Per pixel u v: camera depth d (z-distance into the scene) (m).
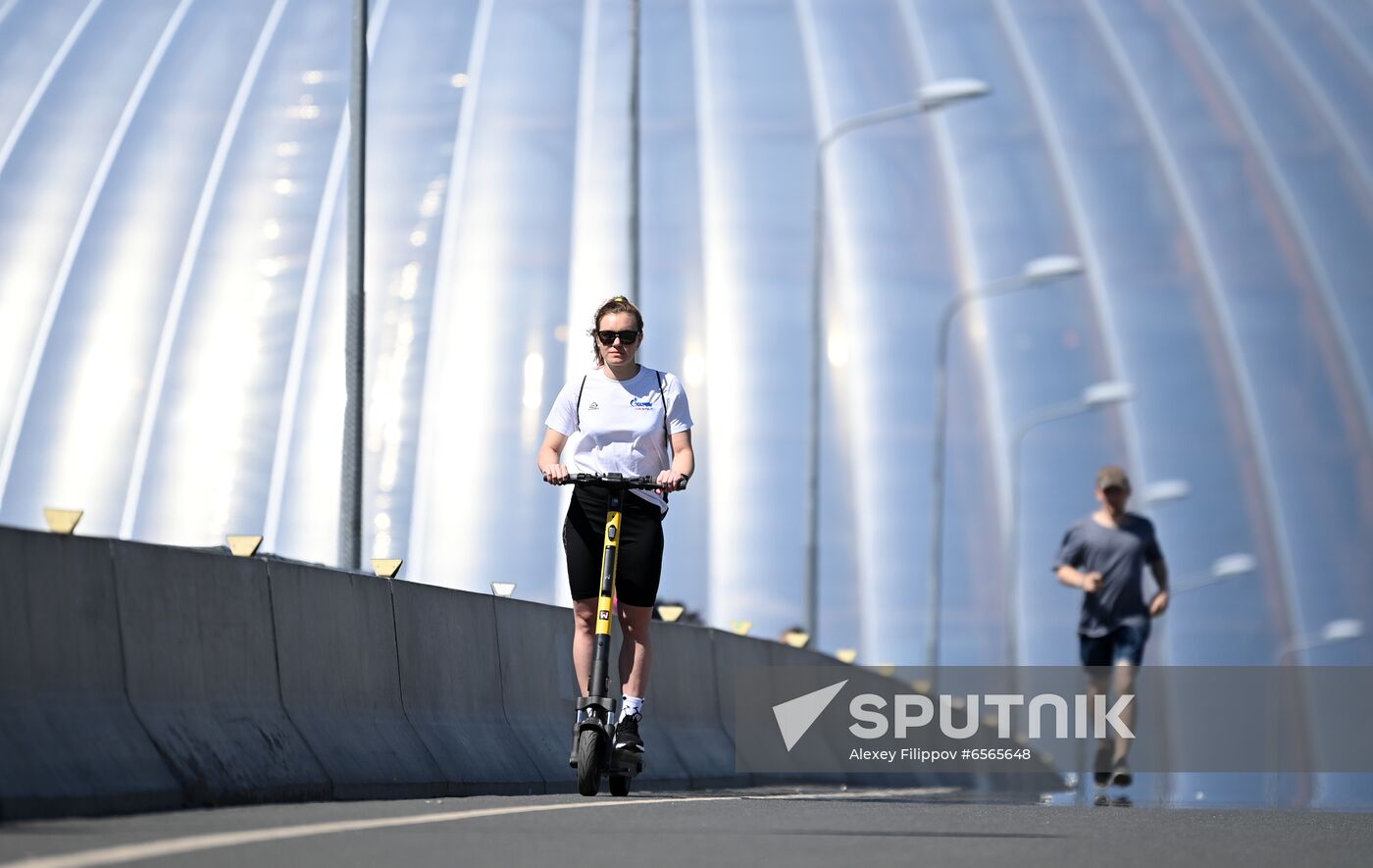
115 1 135.62
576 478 29.16
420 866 17.73
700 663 46.00
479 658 33.84
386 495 119.19
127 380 118.31
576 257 128.50
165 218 123.44
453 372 123.56
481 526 119.44
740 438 130.50
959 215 141.12
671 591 126.00
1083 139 145.12
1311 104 147.50
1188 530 139.62
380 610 30.14
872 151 141.62
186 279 121.56
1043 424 139.50
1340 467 140.12
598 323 30.00
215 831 20.08
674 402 30.19
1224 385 141.00
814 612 89.94
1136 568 46.94
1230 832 25.02
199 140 127.00
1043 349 139.62
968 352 138.50
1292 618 137.75
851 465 132.25
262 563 26.77
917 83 143.88
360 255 53.25
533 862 18.45
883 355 135.75
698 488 129.12
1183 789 87.12
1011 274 140.25
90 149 126.19
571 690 38.44
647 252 133.50
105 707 22.73
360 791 27.70
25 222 123.12
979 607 132.50
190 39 132.88
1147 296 142.00
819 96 142.12
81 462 116.00
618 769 29.44
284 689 26.91
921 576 131.00
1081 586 46.69
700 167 137.12
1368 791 101.00
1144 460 139.50
